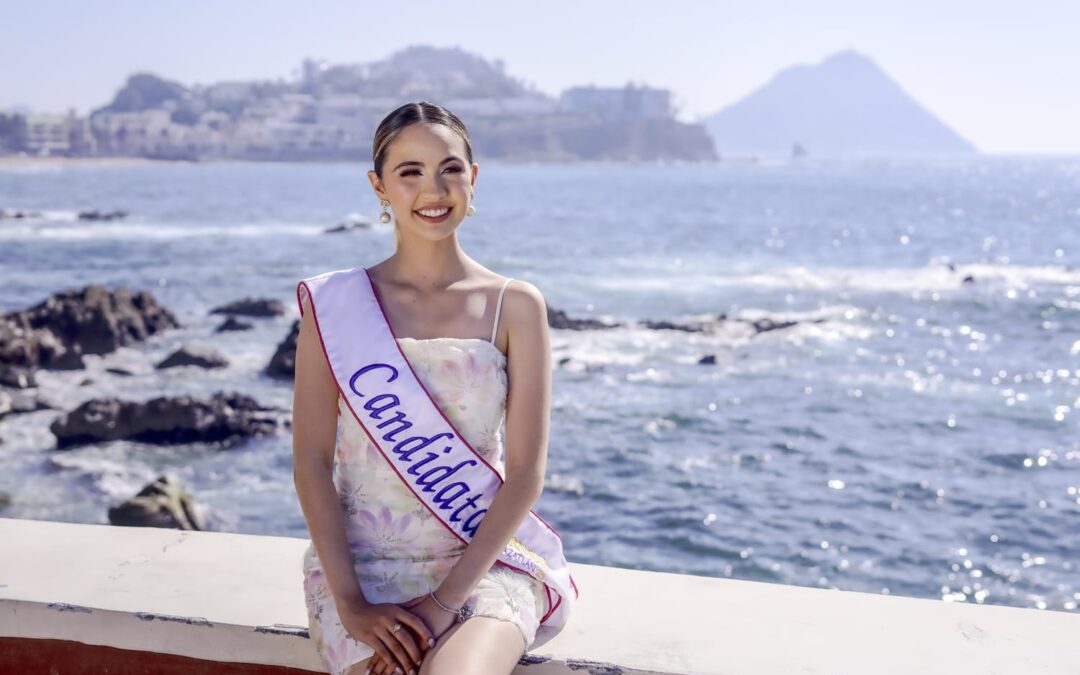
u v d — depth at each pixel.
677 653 2.35
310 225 61.06
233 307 27.08
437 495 2.32
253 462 13.62
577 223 65.44
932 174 197.88
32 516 11.65
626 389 18.62
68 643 2.59
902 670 2.29
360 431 2.36
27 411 16.30
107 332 21.97
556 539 2.51
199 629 2.50
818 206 84.50
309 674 2.45
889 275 37.44
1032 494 12.63
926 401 17.77
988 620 2.54
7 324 20.41
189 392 18.17
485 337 2.38
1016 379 19.64
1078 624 2.52
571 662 2.32
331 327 2.36
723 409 17.14
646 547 11.00
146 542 2.99
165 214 70.00
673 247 49.28
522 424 2.35
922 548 10.84
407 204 2.36
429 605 2.20
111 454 13.88
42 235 51.62
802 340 24.00
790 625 2.50
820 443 15.05
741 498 12.50
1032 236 55.53
